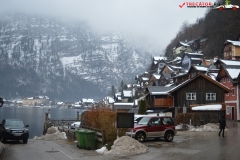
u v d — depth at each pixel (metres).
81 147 20.69
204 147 19.33
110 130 20.72
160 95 51.78
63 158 16.50
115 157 16.38
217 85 44.97
